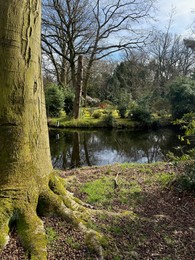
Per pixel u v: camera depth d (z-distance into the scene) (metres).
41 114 2.62
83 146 10.34
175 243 2.49
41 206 2.44
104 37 17.88
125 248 2.29
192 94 15.57
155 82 24.83
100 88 27.34
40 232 2.15
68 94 16.88
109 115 15.09
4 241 1.99
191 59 27.17
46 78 22.02
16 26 2.23
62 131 13.50
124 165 5.97
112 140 11.84
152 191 4.04
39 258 1.94
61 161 7.89
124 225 2.69
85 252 2.12
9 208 2.15
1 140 2.23
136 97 22.66
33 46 2.40
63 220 2.43
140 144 10.98
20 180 2.29
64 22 16.67
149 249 2.35
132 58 19.30
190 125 4.26
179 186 4.05
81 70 15.07
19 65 2.28
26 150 2.37
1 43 2.19
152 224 2.83
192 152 4.44
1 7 2.19
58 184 2.78
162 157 8.57
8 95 2.24
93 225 2.48
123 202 3.53
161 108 17.47
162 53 26.64
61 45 18.89
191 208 3.42
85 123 14.75
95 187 4.04
